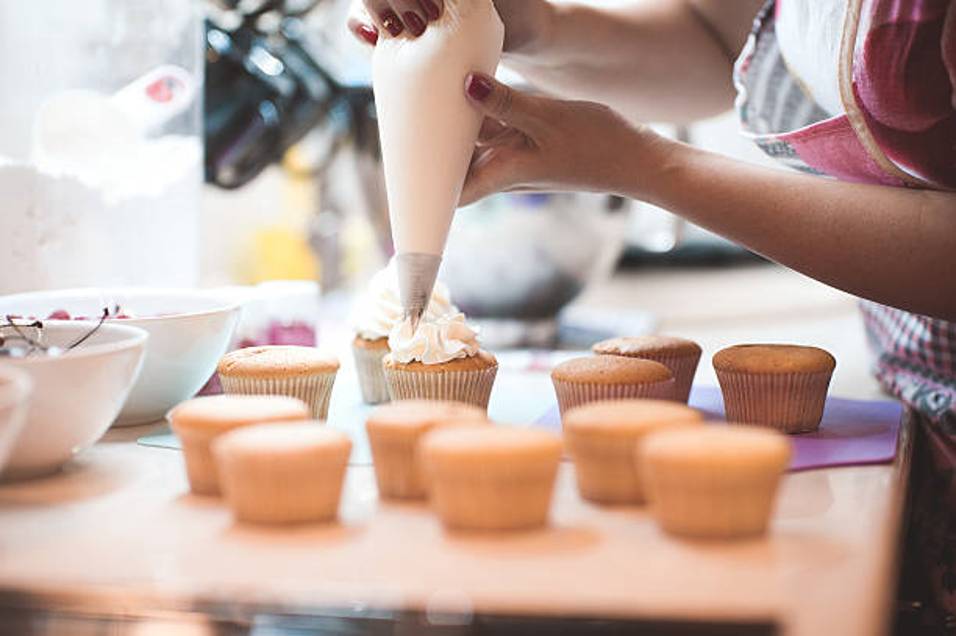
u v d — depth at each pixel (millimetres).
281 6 2053
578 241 2355
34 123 1534
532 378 1663
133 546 990
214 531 1024
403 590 889
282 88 2021
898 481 1152
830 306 2910
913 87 1292
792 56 1521
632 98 1827
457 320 1461
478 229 2344
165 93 1670
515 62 1696
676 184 1352
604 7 1756
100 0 1592
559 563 938
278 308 1675
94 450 1295
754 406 1351
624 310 2938
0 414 942
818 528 1008
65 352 1144
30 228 1516
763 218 1336
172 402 1412
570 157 1345
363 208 2367
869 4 1283
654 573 913
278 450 1016
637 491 1078
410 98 1243
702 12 1834
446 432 1049
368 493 1134
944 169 1330
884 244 1304
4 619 878
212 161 1979
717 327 2686
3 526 1041
